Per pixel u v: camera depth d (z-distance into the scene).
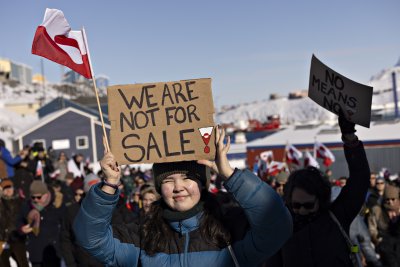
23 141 42.34
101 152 42.75
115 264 2.75
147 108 2.78
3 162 12.38
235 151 37.16
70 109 42.34
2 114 66.88
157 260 2.68
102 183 2.64
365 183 3.80
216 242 2.64
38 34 3.06
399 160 30.83
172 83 2.79
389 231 6.25
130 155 2.75
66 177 12.70
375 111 67.00
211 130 2.70
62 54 3.07
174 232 2.72
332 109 3.84
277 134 37.69
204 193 2.82
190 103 2.75
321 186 3.83
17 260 8.59
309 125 39.06
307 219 3.87
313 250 3.77
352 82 3.73
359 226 4.99
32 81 151.62
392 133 31.50
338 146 31.44
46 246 8.11
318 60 3.80
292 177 3.94
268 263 4.00
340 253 3.75
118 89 2.81
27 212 8.20
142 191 6.91
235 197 2.52
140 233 2.81
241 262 2.63
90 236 2.65
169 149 2.72
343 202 3.85
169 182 2.73
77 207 7.18
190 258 2.63
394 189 6.62
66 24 3.10
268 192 2.50
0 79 136.25
